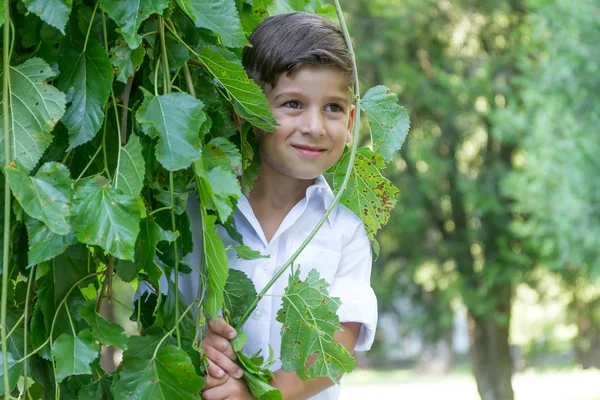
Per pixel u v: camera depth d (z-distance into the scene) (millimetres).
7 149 1265
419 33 11438
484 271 11562
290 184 1865
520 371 20578
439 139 11656
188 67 1534
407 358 22484
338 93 1749
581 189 8742
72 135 1334
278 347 1832
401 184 11648
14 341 1408
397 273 12141
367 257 1917
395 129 1771
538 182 9156
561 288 11781
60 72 1355
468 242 11750
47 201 1229
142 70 1479
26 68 1306
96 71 1339
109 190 1270
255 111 1490
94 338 1344
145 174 1400
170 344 1454
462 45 11734
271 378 1629
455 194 11711
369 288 1892
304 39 1738
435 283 12055
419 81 11055
